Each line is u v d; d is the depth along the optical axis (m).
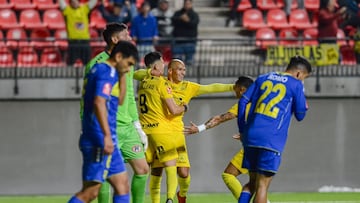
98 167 20.64
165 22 45.72
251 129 23.97
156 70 28.67
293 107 24.11
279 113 23.86
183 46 41.50
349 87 39.88
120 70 20.92
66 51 41.31
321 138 39.91
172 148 28.50
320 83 39.81
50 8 47.81
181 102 29.03
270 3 49.56
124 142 24.77
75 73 39.22
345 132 39.94
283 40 41.94
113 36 23.62
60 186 39.03
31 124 38.94
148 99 28.52
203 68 40.00
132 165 25.09
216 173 39.41
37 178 38.97
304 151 39.84
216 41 42.59
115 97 21.03
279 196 37.75
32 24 46.53
